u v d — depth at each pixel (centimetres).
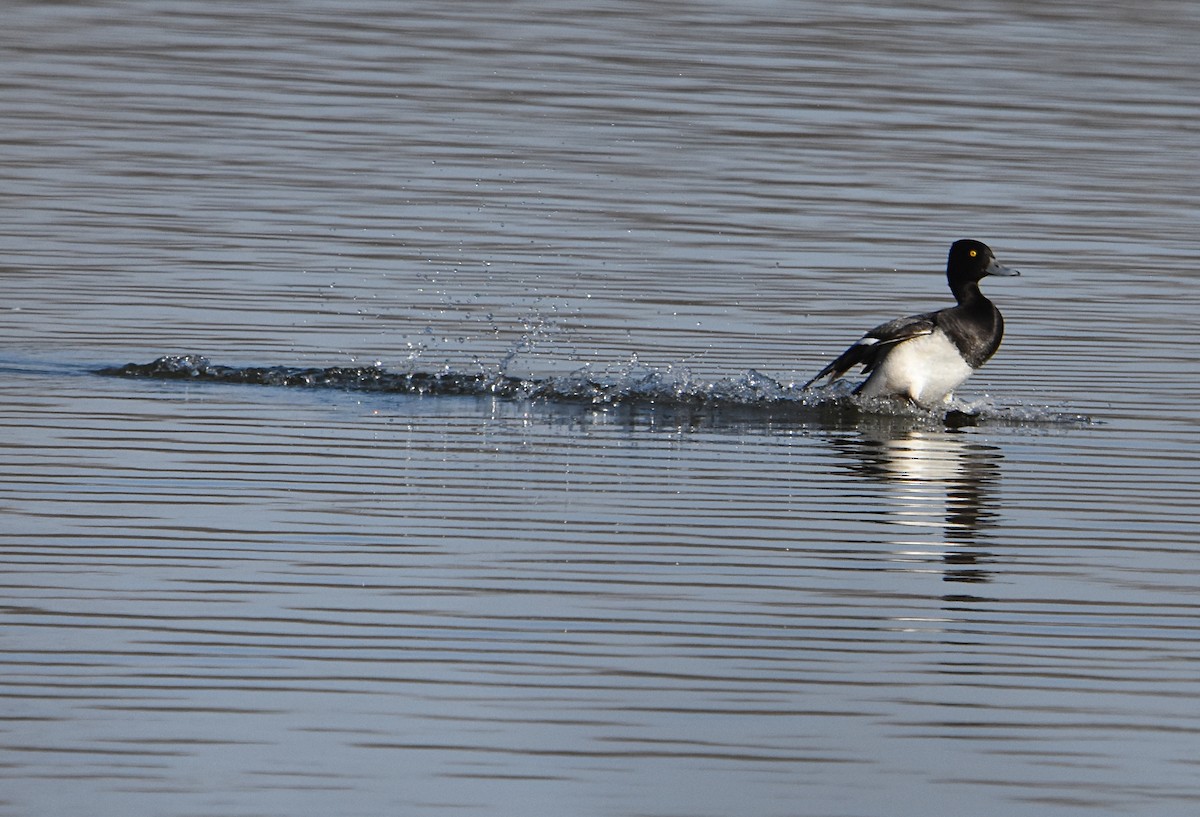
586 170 2667
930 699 906
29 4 4106
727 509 1222
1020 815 795
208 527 1134
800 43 3909
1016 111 3266
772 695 903
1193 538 1179
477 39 3859
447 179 2580
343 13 4172
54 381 1520
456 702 882
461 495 1233
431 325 1797
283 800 784
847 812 789
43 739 831
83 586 1018
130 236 2147
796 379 1638
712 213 2395
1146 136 3095
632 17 4206
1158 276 2105
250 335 1723
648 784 807
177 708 865
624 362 1678
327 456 1324
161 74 3369
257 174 2566
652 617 1002
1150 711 901
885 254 2183
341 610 994
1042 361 1719
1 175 2477
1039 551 1146
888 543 1154
